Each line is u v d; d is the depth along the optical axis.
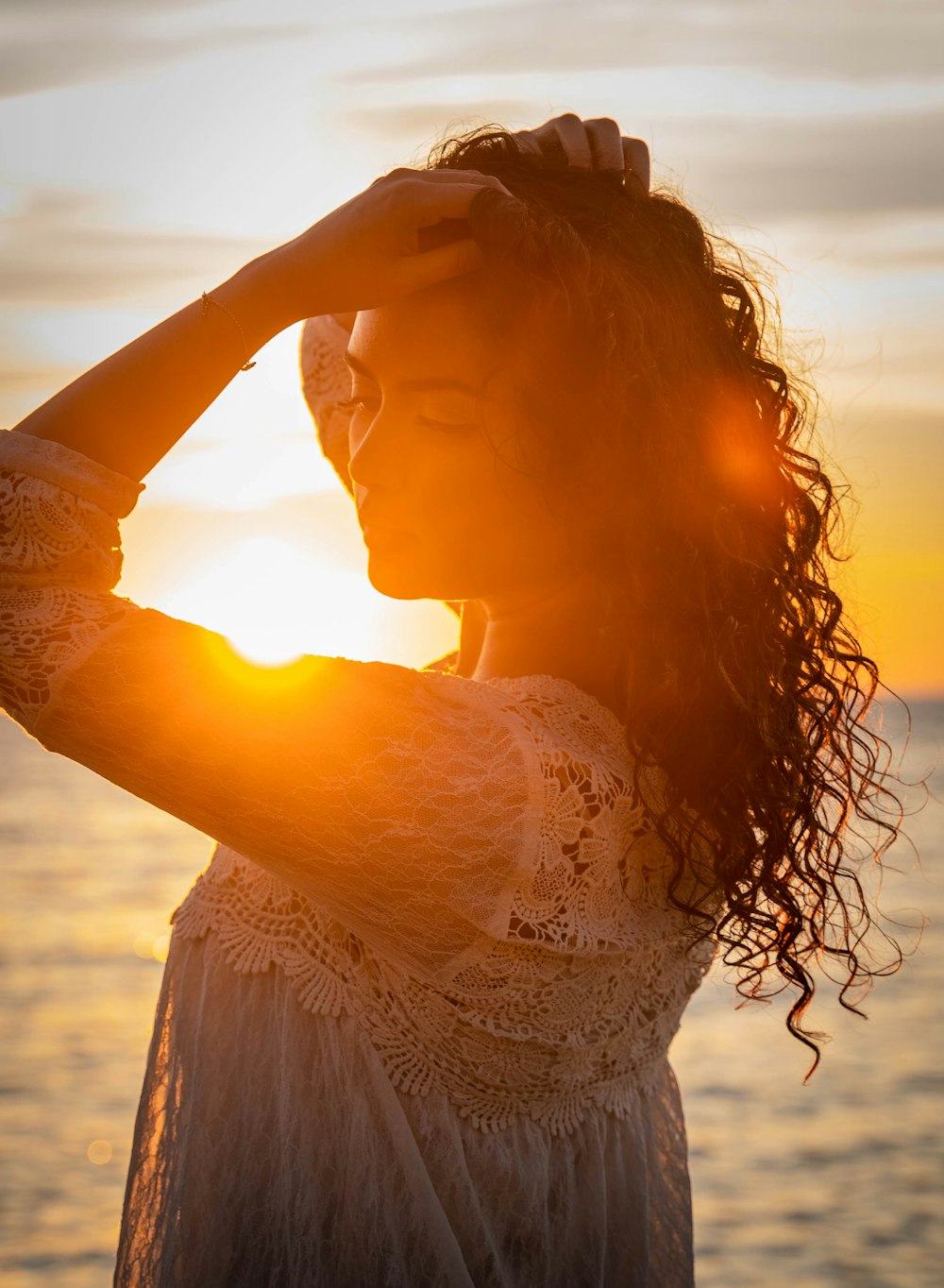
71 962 20.09
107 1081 13.38
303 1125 1.14
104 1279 8.55
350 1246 1.12
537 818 1.07
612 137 1.33
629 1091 1.32
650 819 1.17
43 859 33.22
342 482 1.74
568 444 1.16
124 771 1.04
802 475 1.31
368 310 1.24
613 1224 1.30
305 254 1.18
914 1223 9.49
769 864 1.21
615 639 1.24
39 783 56.81
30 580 1.09
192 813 1.05
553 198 1.24
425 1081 1.16
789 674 1.23
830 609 1.29
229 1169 1.15
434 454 1.21
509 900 1.06
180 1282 1.14
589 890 1.11
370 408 1.27
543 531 1.23
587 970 1.15
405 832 1.03
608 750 1.18
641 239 1.23
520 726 1.11
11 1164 10.78
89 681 1.03
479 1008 1.12
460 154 1.32
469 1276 1.15
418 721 1.06
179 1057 1.20
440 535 1.22
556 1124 1.24
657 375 1.16
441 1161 1.16
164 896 27.05
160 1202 1.18
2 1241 9.19
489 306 1.17
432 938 1.07
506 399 1.18
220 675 1.04
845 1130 11.51
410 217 1.15
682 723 1.17
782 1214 9.72
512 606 1.28
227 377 1.19
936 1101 12.20
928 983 16.58
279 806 1.02
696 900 1.25
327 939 1.16
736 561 1.19
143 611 1.07
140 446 1.17
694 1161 10.88
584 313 1.14
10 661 1.05
